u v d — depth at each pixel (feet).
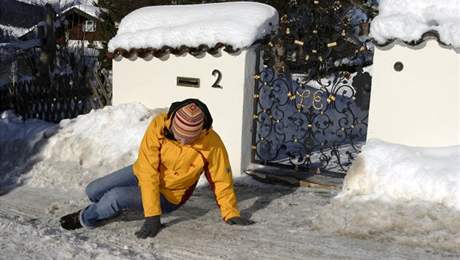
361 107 20.35
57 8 79.10
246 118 21.67
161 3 40.34
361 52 19.48
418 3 17.89
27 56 54.34
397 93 17.94
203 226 15.44
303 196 18.79
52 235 14.69
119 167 21.58
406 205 15.29
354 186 16.80
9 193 19.95
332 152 21.63
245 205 17.74
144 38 23.90
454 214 14.43
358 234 14.52
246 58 21.24
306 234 14.76
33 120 29.63
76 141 23.67
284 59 21.22
